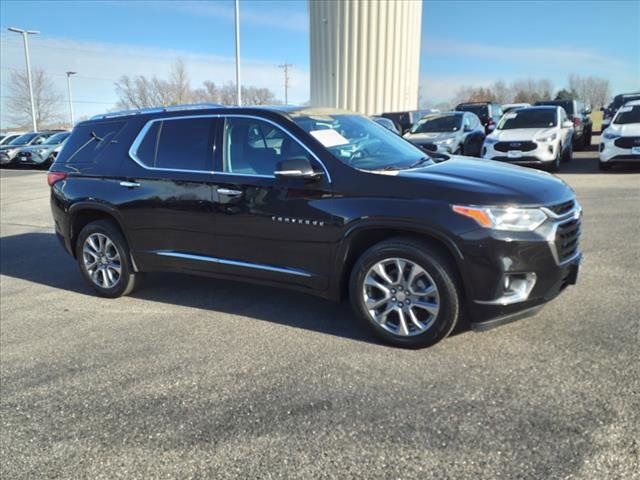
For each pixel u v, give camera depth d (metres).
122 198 5.33
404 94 29.92
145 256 5.34
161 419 3.34
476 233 3.67
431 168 4.31
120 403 3.56
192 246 5.00
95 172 5.57
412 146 5.18
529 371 3.61
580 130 19.84
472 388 3.45
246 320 4.88
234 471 2.82
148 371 3.99
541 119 14.47
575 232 4.05
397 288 4.03
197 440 3.10
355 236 4.09
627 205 9.02
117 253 5.57
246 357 4.12
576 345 3.93
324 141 4.36
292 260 4.44
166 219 5.08
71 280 6.60
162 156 5.14
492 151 13.80
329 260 4.25
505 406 3.22
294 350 4.19
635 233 7.11
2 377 4.04
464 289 3.82
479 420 3.10
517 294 3.78
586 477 2.60
